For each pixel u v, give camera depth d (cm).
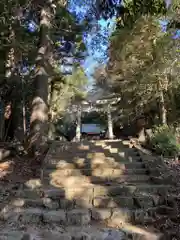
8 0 631
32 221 358
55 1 779
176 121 732
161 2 439
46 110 659
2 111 805
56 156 596
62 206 394
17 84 801
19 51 762
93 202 400
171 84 716
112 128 1265
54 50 940
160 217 362
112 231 330
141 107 842
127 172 512
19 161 577
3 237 308
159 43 732
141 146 726
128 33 783
